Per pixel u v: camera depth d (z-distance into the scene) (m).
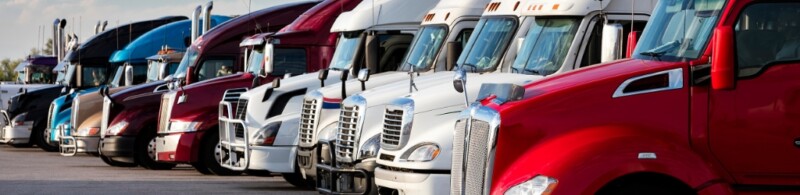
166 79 22.09
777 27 8.57
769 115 8.44
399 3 18.36
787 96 8.45
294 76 18.45
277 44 20.12
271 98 16.67
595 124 8.45
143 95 21.64
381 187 11.88
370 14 18.23
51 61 40.09
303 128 15.04
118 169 21.62
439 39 16.30
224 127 17.69
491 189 8.53
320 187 13.78
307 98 15.01
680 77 8.48
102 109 23.19
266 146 16.45
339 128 13.35
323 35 20.30
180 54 26.81
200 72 22.78
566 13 13.71
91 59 30.20
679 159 8.25
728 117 8.43
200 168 19.58
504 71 14.16
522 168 8.41
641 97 8.47
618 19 13.70
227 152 17.64
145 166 21.34
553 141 8.45
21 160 24.80
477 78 12.80
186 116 19.42
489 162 8.55
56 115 25.23
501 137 8.52
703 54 8.54
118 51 28.98
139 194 16.06
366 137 12.90
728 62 8.10
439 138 11.30
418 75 14.84
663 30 9.20
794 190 8.45
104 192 16.41
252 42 20.94
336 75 17.34
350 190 13.04
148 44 28.55
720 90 8.44
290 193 16.06
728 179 8.43
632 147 8.24
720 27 8.13
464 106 11.76
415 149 11.40
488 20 14.77
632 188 8.33
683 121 8.44
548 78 9.03
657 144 8.29
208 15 24.86
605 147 8.25
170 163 21.41
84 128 23.16
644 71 8.53
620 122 8.44
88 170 21.34
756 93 8.45
